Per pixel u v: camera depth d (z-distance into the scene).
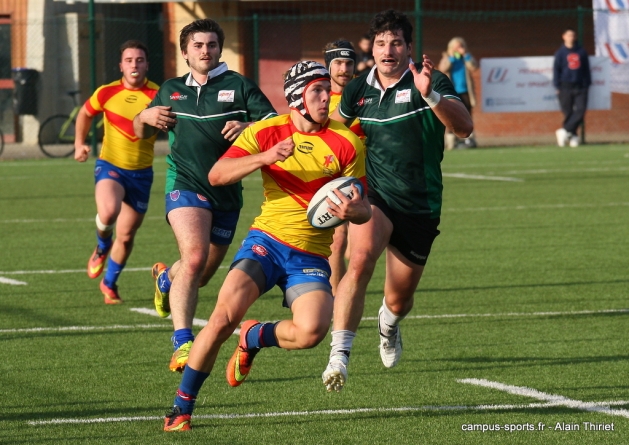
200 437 16.05
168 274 22.50
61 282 31.27
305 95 16.55
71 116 78.81
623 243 37.91
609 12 79.88
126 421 17.00
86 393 18.86
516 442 15.77
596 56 81.00
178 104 21.97
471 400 18.23
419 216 19.80
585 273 31.86
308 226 16.75
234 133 20.12
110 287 28.14
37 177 64.12
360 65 64.19
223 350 22.70
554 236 39.78
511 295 28.62
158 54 92.31
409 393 18.78
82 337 23.84
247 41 92.44
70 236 40.97
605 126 91.88
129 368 20.83
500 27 91.50
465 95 76.62
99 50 88.00
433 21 91.44
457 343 22.97
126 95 28.69
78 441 15.87
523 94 80.06
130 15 92.00
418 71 19.83
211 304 28.20
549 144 85.50
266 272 16.53
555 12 79.12
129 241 28.11
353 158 16.89
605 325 24.62
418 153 19.66
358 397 18.53
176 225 21.05
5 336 23.94
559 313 26.14
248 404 18.09
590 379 19.61
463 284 30.42
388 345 20.55
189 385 16.28
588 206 48.69
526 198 52.03
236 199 22.11
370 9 91.56
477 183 58.94
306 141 16.84
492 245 37.84
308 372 20.44
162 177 64.12
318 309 16.11
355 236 19.06
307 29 92.50
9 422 16.97
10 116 88.12
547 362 21.03
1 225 44.16
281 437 16.05
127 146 28.30
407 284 20.20
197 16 91.38
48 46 86.88
